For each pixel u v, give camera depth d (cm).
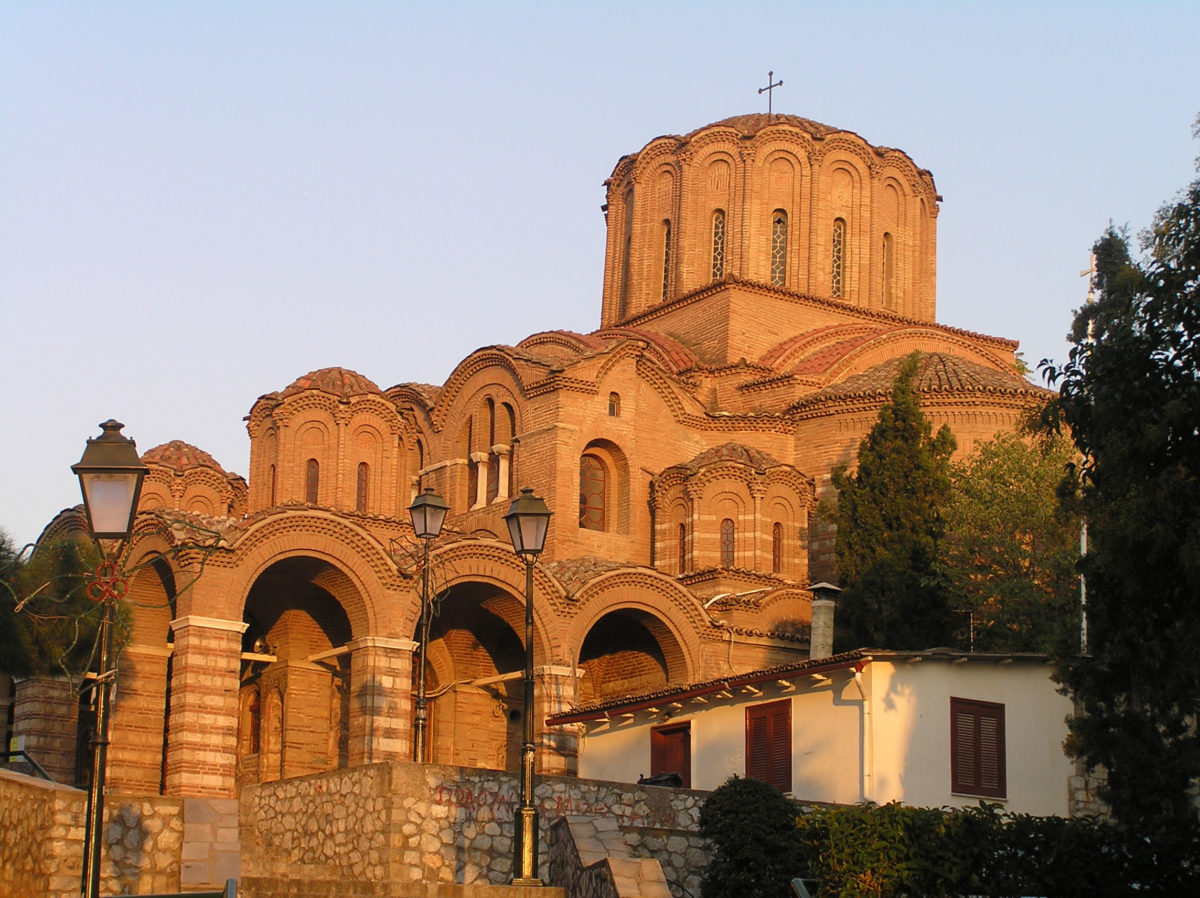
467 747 5388
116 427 2241
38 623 3694
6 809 2514
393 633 4678
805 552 5675
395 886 2572
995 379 5794
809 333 6391
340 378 5625
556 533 5453
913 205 6869
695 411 5962
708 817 2881
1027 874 2766
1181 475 2727
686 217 6612
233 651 4444
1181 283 2823
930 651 3506
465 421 5959
